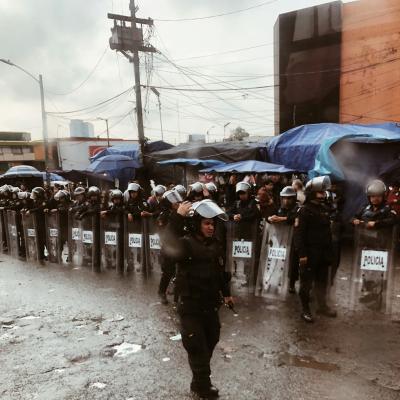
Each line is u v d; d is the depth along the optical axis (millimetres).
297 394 3256
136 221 7512
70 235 8742
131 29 16906
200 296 3182
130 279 7176
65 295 6395
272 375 3576
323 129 12242
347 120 19859
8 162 49094
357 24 19125
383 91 18859
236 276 6207
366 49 19031
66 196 9125
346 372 3578
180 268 3256
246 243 6109
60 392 3441
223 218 3221
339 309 5215
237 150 14016
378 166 8773
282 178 10930
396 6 18109
